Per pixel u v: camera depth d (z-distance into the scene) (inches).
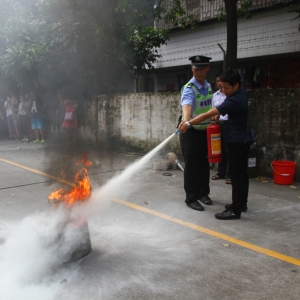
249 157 264.1
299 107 249.0
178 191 235.3
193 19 429.1
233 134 175.3
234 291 116.0
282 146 260.4
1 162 342.6
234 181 179.0
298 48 397.7
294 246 149.6
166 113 345.4
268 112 264.4
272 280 122.9
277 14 410.9
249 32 440.5
